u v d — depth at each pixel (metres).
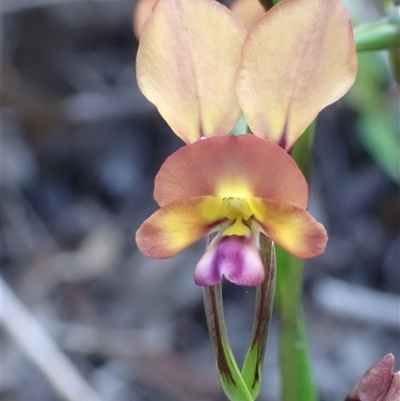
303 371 0.16
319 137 0.32
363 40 0.15
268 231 0.14
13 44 0.35
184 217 0.14
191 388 0.25
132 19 0.35
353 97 0.26
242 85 0.14
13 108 0.33
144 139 0.34
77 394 0.21
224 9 0.14
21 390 0.25
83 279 0.29
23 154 0.33
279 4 0.14
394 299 0.25
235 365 0.14
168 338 0.27
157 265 0.29
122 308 0.28
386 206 0.30
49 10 0.35
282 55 0.14
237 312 0.28
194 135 0.14
